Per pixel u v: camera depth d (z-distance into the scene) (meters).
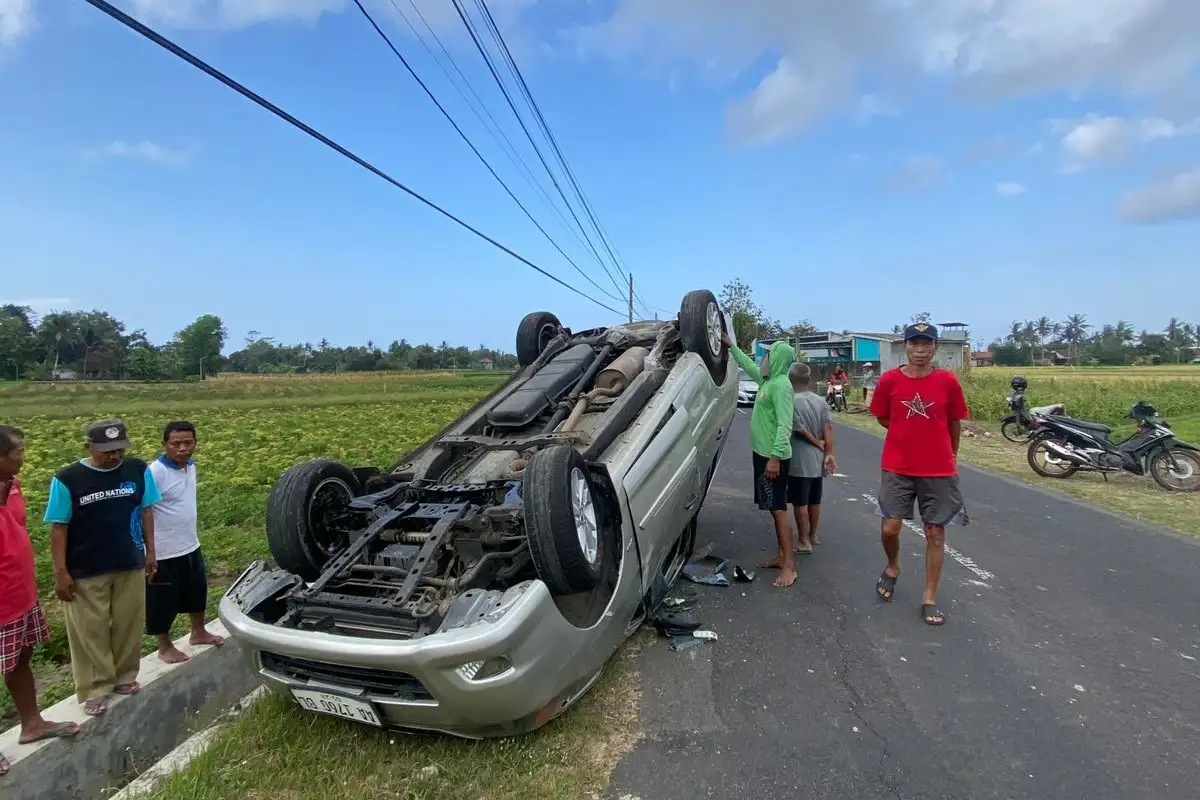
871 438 17.17
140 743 4.21
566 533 3.76
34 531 8.24
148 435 21.59
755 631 5.31
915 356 5.37
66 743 3.77
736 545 7.54
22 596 3.66
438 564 4.18
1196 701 4.21
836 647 5.01
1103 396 23.97
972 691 4.36
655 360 6.02
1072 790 3.41
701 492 6.26
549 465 3.88
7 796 3.45
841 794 3.42
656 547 5.03
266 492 10.76
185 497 4.78
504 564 4.12
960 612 5.59
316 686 3.68
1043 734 3.88
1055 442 11.44
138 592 4.30
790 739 3.89
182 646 4.89
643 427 5.05
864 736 3.90
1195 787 3.42
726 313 7.26
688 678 4.61
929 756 3.70
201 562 4.92
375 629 3.71
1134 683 4.44
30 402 42.53
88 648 4.08
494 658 3.38
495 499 4.63
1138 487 10.77
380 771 3.62
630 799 3.42
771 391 6.30
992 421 20.83
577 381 6.09
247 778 3.58
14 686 3.64
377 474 5.37
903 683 4.48
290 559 4.40
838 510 9.12
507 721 3.62
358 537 4.34
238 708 4.54
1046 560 6.88
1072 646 4.96
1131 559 6.91
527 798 3.41
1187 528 8.13
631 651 5.04
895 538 5.68
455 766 3.62
